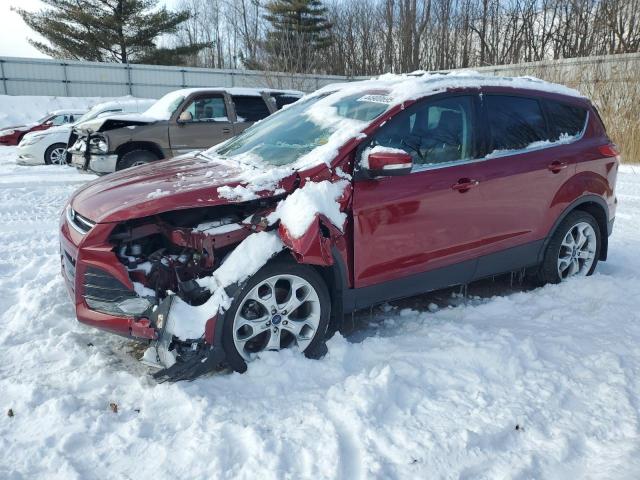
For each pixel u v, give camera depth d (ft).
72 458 8.08
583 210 15.71
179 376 9.70
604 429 8.86
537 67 57.16
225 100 33.09
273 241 10.28
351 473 7.78
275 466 7.82
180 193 10.32
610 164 15.83
